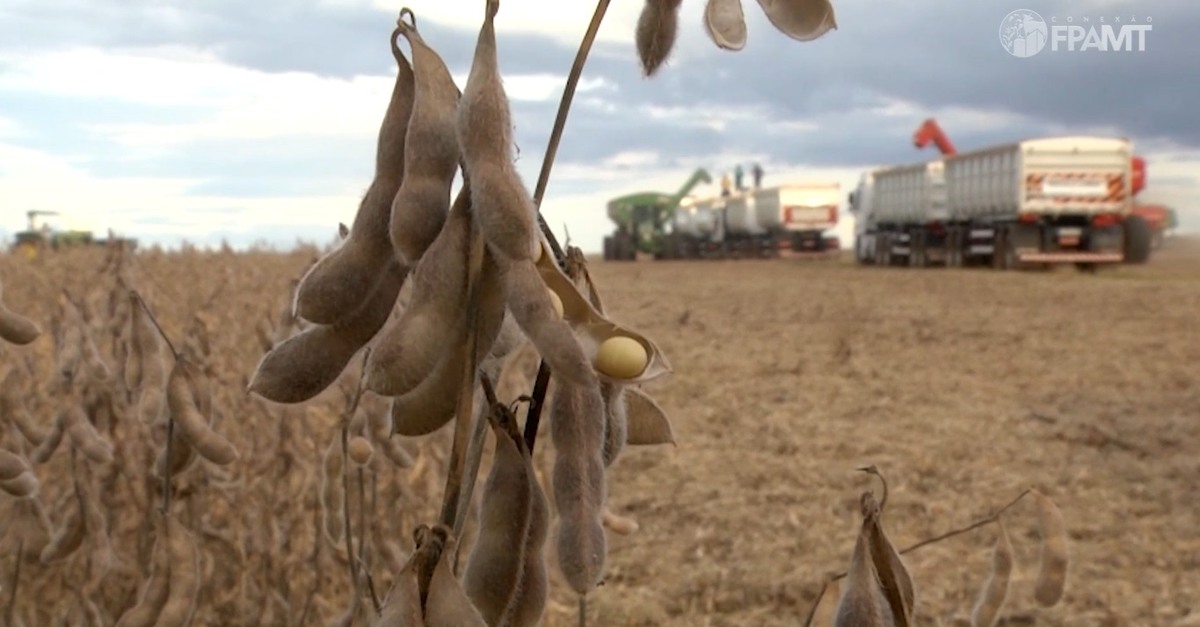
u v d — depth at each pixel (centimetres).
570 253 179
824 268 5056
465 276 151
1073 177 3747
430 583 153
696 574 773
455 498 156
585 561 174
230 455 330
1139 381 1598
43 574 523
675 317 2589
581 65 166
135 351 397
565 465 181
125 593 474
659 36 181
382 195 164
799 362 1786
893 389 1527
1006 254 3994
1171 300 2822
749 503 950
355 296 164
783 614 715
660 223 6675
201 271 2078
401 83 164
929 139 5441
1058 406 1402
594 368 161
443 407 165
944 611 717
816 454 1130
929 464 1080
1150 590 755
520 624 173
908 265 4941
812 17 170
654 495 978
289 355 170
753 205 6231
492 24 151
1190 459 1108
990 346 1991
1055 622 703
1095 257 3809
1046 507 307
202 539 531
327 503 390
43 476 539
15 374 445
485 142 147
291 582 524
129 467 481
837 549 830
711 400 1441
